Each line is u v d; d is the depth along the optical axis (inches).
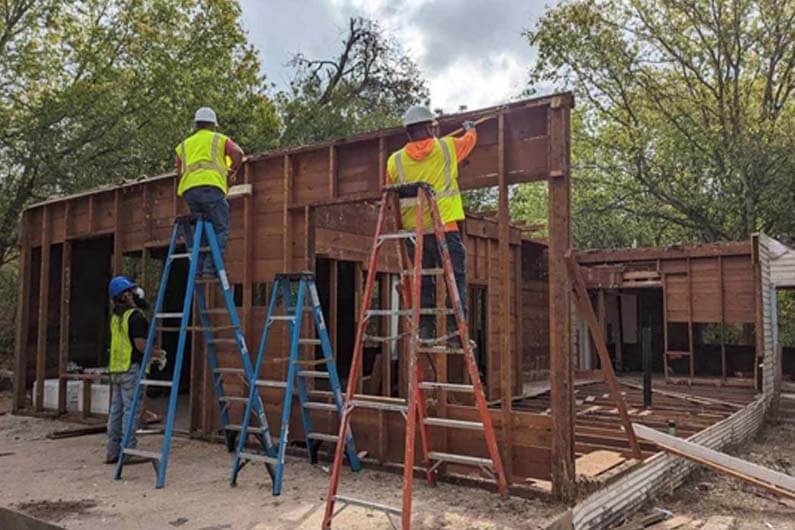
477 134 185.8
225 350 238.1
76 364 356.2
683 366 581.6
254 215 237.6
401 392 301.0
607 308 617.9
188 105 591.5
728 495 229.5
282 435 173.6
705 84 689.6
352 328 439.2
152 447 228.4
